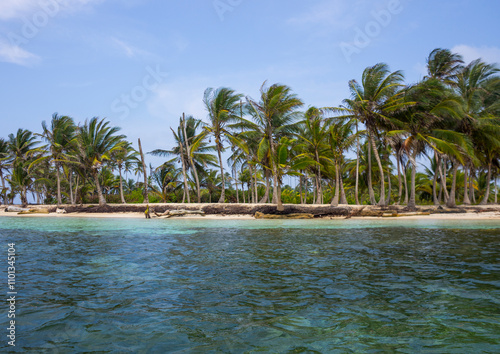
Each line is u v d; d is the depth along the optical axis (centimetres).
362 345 364
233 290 582
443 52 3023
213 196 4634
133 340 381
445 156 3016
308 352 348
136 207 2970
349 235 1397
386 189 4638
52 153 3856
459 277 664
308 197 5381
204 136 3228
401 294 552
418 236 1345
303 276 682
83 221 2362
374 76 2723
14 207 3734
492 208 2612
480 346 358
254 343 371
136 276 690
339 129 3088
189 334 397
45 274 711
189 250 1025
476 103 2723
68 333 401
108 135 3259
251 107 2875
